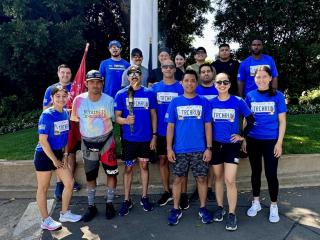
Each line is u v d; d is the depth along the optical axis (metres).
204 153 4.18
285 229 4.08
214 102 4.19
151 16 7.36
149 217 4.46
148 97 4.52
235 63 5.81
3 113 11.56
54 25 10.76
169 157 4.23
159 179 5.35
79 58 12.84
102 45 14.23
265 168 4.28
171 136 4.23
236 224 4.12
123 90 4.53
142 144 4.55
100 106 4.29
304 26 12.30
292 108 11.06
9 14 10.27
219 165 4.21
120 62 5.81
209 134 4.17
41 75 12.07
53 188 5.35
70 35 11.07
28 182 5.48
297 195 5.05
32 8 10.62
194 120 4.14
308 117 9.52
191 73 4.12
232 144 4.12
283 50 11.79
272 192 4.27
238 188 5.29
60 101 4.04
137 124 4.48
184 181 4.66
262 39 12.16
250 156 4.41
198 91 4.67
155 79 5.53
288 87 12.41
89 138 4.33
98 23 14.02
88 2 11.63
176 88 4.67
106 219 4.43
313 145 6.38
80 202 4.98
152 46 7.57
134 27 7.38
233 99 4.16
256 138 4.29
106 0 13.73
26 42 10.29
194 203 4.86
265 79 4.18
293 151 5.97
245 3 12.34
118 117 4.46
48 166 4.12
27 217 4.68
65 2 10.81
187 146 4.16
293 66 12.20
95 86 4.21
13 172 5.48
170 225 4.23
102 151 4.36
